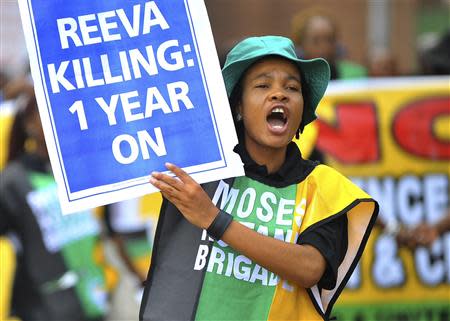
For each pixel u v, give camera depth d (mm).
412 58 29609
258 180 7996
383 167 15969
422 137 16000
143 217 14625
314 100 8250
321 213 7906
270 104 7852
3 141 14398
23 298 13562
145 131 7773
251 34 31078
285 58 7914
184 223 8023
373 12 24391
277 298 7836
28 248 13539
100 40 7867
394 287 15773
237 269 7852
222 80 7785
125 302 14414
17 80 16109
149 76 7828
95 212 14008
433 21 30906
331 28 17094
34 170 13602
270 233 7859
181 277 7914
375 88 16031
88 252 13773
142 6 7895
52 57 7840
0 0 21969
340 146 15953
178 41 7852
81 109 7805
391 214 15906
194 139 7766
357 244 8086
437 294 15828
